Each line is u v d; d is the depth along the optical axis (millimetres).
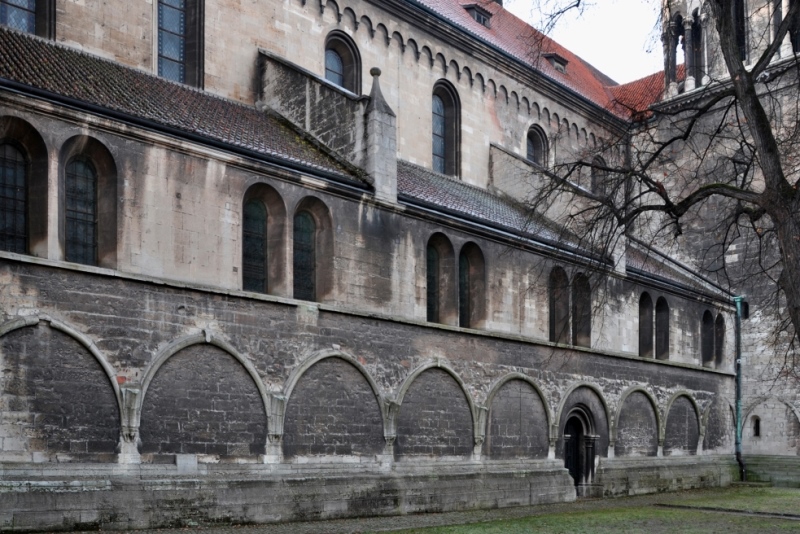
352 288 28500
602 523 26781
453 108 41531
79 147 23000
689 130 23984
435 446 30375
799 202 20672
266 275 27000
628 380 40312
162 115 25812
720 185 22375
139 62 30125
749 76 21344
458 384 31531
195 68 31609
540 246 35250
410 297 30312
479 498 31078
